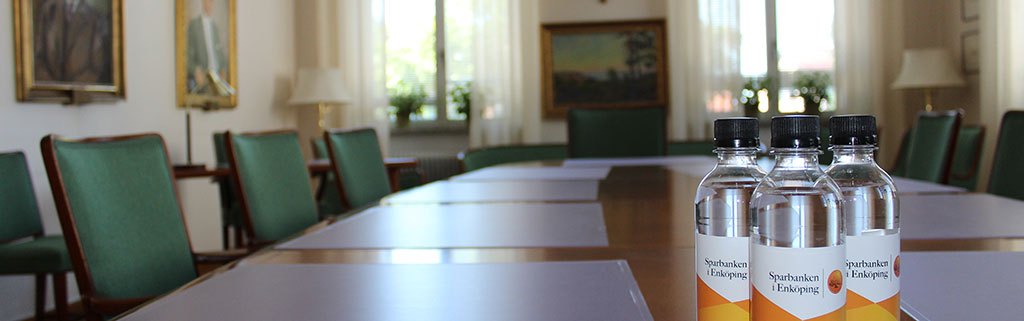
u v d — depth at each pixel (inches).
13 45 163.5
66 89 175.0
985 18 239.3
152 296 77.3
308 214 121.6
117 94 193.2
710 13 280.1
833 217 22.5
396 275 41.4
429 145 307.1
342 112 299.0
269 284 39.7
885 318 24.8
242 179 105.3
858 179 28.8
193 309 34.5
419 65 306.5
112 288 72.3
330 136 137.1
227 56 250.2
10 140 162.9
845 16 275.3
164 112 217.5
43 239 146.3
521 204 78.9
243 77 264.2
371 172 148.4
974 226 54.2
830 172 29.3
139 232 77.7
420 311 33.0
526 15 290.4
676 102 281.7
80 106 183.9
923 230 52.9
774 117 23.5
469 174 130.9
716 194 27.2
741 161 27.7
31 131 168.9
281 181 115.3
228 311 34.0
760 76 286.7
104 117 192.4
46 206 173.3
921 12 274.1
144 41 208.7
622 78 290.8
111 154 77.6
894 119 275.3
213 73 229.3
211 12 240.5
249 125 268.7
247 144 109.2
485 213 71.2
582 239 53.2
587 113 204.1
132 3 203.5
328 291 37.6
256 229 105.6
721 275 25.2
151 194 81.3
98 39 186.2
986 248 45.0
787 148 22.9
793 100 285.7
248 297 36.7
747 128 25.4
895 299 25.0
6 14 161.8
